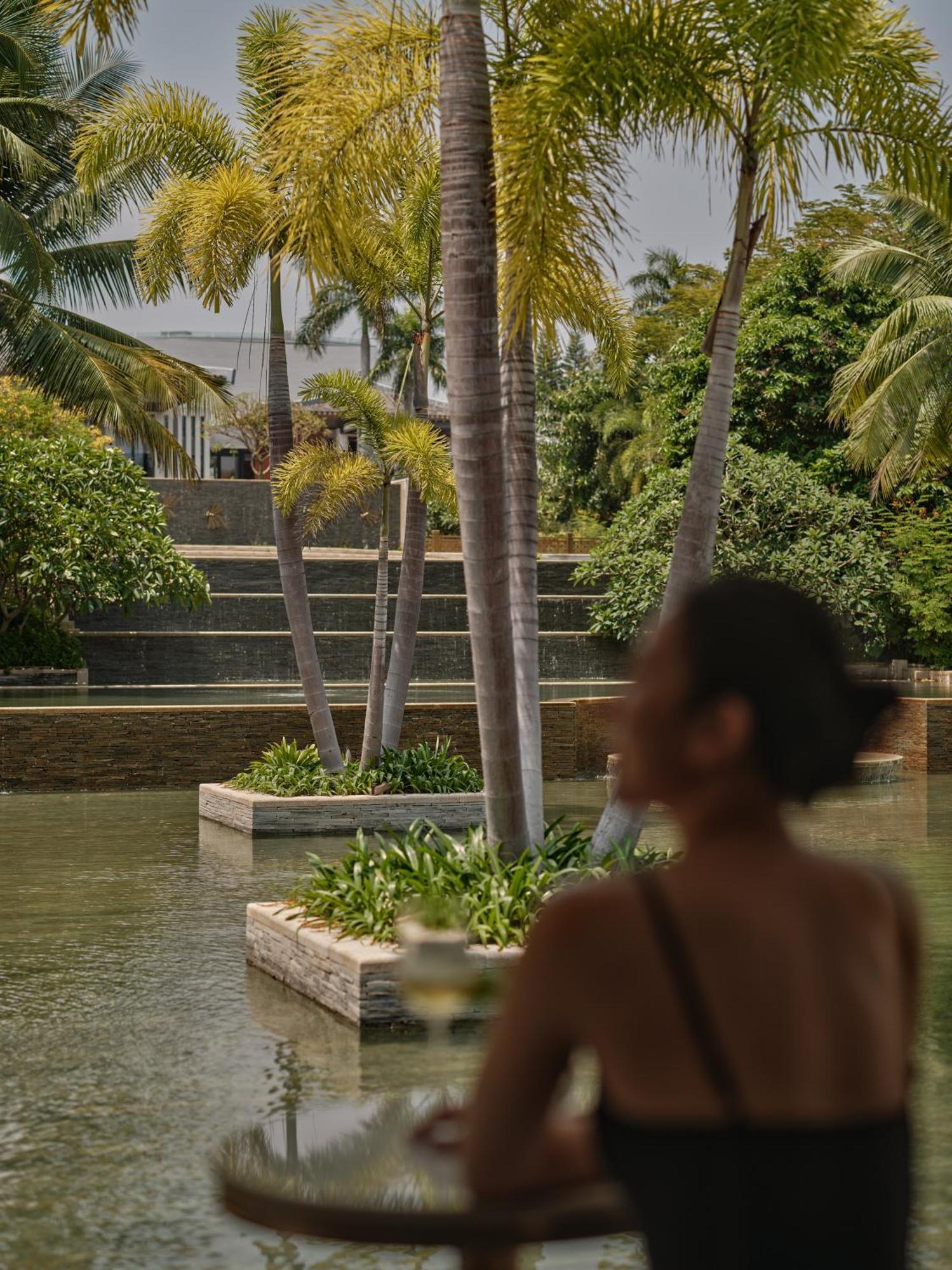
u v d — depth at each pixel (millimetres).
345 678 30203
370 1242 1751
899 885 1587
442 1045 6582
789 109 7152
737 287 7629
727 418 7609
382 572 15453
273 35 13172
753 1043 1419
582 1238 1679
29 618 27859
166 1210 4551
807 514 28531
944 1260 4098
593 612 31000
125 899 10805
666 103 7320
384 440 14297
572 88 6930
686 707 1493
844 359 32781
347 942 7395
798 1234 1399
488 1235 1695
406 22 8156
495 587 7004
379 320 14602
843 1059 1442
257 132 12938
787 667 1478
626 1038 1434
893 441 25094
